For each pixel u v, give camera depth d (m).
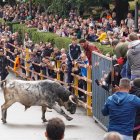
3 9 48.94
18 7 46.00
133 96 11.62
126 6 35.97
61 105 17.73
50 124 8.30
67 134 16.42
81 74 19.67
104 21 28.98
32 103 17.77
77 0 35.12
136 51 13.78
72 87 20.61
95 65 17.58
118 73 14.88
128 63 13.98
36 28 34.12
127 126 11.54
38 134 16.50
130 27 25.86
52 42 28.77
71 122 17.98
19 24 38.53
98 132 16.66
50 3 39.16
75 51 20.39
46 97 17.58
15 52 29.45
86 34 27.08
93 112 18.09
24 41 32.16
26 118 18.69
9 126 17.61
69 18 35.62
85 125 17.58
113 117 11.61
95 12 36.31
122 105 11.54
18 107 20.36
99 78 17.02
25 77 27.66
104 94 16.48
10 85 17.89
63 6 37.03
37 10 42.62
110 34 23.17
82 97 20.22
